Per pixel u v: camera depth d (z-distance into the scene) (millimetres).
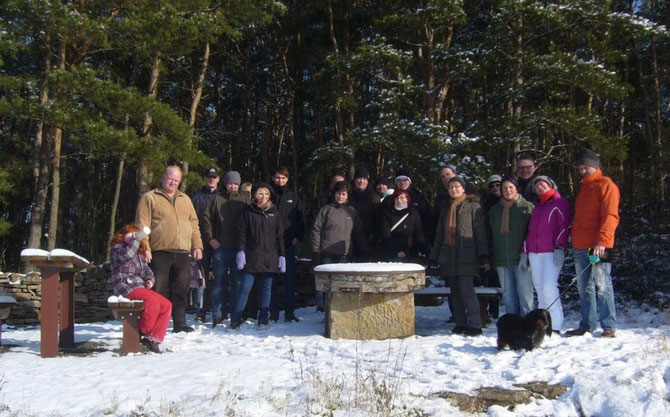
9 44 14016
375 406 4402
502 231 7262
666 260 9672
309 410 4324
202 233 8742
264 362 5961
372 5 20859
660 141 19578
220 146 26844
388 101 17266
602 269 6738
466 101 23391
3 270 20031
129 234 6977
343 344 6871
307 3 21828
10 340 7750
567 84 18328
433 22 17344
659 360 5395
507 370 5398
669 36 17141
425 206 8906
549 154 18578
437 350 6418
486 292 7832
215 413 4254
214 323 8531
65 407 4562
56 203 15750
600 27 17312
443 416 4320
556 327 6988
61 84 13438
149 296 6801
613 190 6699
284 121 26891
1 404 4613
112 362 6098
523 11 16766
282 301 11203
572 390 4840
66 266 6660
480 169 15578
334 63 17328
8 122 21109
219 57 24547
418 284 7289
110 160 22453
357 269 7141
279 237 8422
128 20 14055
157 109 14039
